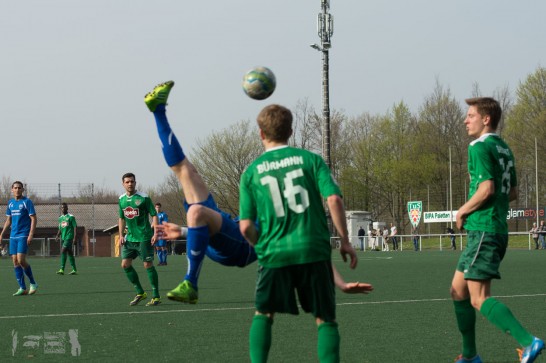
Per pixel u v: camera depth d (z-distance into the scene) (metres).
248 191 6.87
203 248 7.64
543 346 7.48
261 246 6.79
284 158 6.81
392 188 93.69
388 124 93.44
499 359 8.84
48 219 84.75
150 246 15.66
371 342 10.10
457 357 8.91
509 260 34.72
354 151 95.44
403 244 78.62
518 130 84.94
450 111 94.81
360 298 16.09
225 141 90.31
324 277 6.73
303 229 6.67
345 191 95.06
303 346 9.80
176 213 105.81
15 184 18.58
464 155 94.06
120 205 15.76
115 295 18.31
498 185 8.04
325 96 42.38
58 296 18.06
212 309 14.48
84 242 86.62
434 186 93.31
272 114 6.92
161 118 8.52
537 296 16.39
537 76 83.75
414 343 10.01
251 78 7.57
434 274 25.09
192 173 8.62
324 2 41.81
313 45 41.88
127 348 9.77
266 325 6.96
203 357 9.09
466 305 8.26
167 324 12.18
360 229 66.50
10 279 26.14
